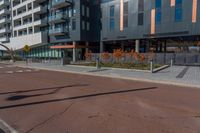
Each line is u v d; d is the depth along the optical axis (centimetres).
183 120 607
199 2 2917
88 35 4484
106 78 1661
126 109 727
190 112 689
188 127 551
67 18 4659
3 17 8044
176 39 3762
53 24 5300
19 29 6706
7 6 7819
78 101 848
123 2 3784
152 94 994
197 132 516
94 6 4412
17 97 938
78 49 4606
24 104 810
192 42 4472
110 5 4022
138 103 813
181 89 1142
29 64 3662
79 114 673
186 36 3209
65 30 4681
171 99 885
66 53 4841
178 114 666
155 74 1773
